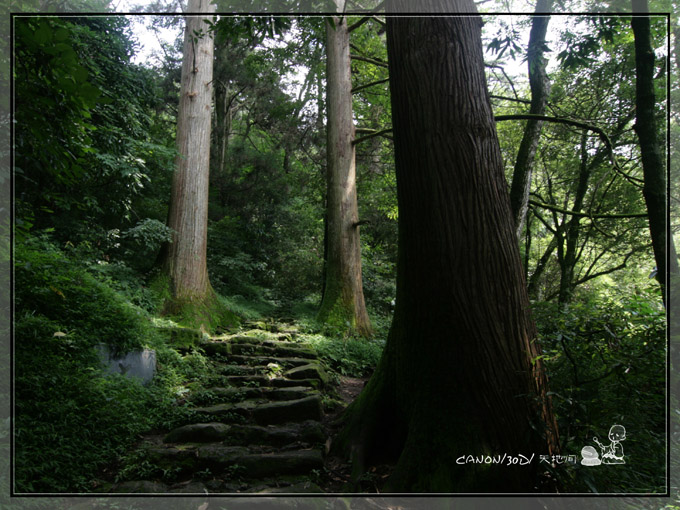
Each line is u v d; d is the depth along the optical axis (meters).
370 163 13.92
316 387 5.80
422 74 3.21
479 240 3.10
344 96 10.94
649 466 3.14
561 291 10.88
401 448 3.62
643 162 4.01
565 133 10.59
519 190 6.36
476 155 3.15
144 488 3.14
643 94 4.00
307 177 14.65
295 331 9.14
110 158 7.79
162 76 15.80
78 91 2.03
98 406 3.95
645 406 3.29
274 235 14.36
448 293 3.13
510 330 3.08
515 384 3.03
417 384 3.34
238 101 17.30
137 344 5.28
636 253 11.57
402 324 3.79
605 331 2.95
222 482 3.39
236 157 14.85
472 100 3.21
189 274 8.95
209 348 6.95
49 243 6.65
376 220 15.84
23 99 2.19
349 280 10.33
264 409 4.59
